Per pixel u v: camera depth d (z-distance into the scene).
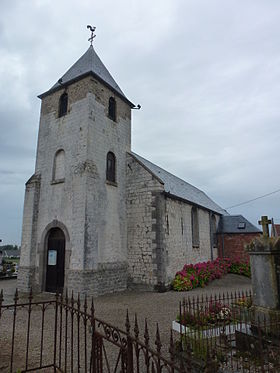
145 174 13.42
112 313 7.96
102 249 11.61
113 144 13.51
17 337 5.76
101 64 15.10
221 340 4.84
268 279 5.06
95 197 11.61
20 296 11.06
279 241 5.06
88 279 10.45
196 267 14.73
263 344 4.45
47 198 12.71
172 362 2.44
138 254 12.73
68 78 14.17
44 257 12.12
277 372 3.65
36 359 4.62
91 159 11.89
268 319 4.80
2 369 4.20
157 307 8.72
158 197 12.84
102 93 13.36
